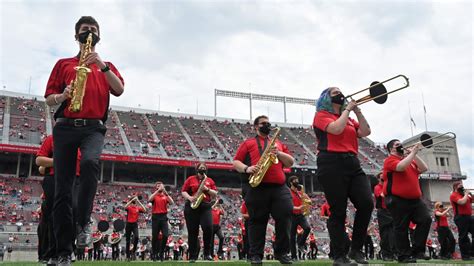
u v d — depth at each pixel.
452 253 12.74
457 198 11.21
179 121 61.75
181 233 34.66
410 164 7.39
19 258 26.84
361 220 5.21
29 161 46.09
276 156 6.15
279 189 6.30
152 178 50.50
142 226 35.62
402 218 7.20
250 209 6.35
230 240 34.56
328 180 5.04
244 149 6.63
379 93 5.34
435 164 55.22
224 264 6.76
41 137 45.91
